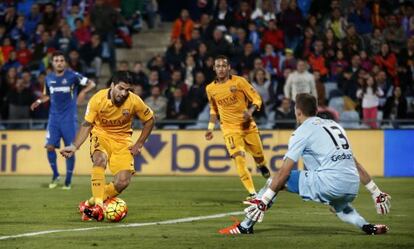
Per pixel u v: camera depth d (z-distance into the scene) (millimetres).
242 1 72875
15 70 67875
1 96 69375
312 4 72250
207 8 75375
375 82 64250
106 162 32125
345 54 67938
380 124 63562
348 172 25812
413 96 67062
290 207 37375
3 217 32938
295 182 26219
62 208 36750
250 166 61125
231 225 30281
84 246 24781
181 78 66938
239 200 41312
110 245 24984
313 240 25953
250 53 67750
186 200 41281
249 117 40312
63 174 61875
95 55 71500
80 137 32000
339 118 63969
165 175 61188
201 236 26969
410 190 47938
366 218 32938
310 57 68000
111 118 32250
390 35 70375
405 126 63469
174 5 78438
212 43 67500
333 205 26828
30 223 30844
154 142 61469
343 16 71375
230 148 40875
